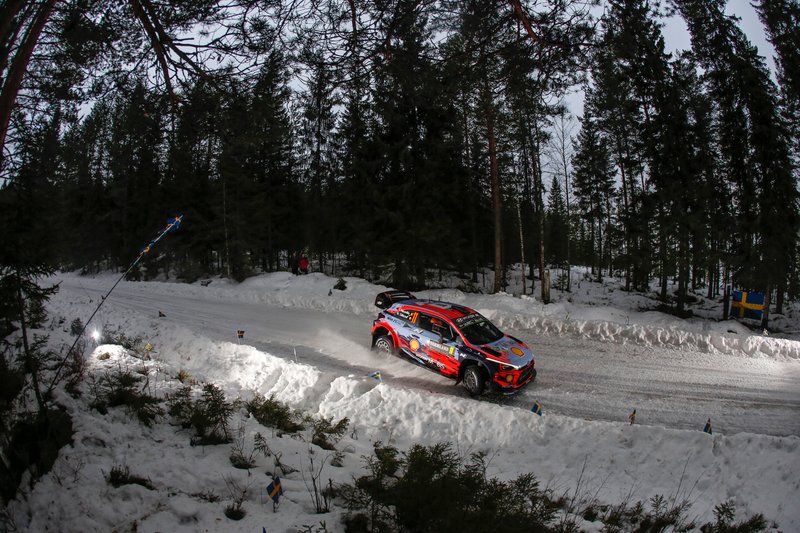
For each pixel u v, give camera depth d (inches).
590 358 471.2
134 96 210.4
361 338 553.6
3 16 137.0
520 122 568.4
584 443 265.3
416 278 1008.9
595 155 1386.6
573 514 194.1
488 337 389.4
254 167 1259.2
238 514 168.4
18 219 189.9
